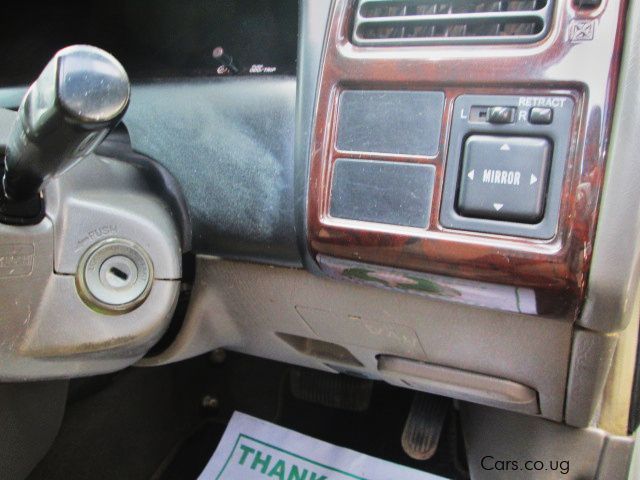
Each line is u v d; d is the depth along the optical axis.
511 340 0.67
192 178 0.74
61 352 0.64
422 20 0.59
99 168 0.68
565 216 0.54
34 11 0.88
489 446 1.04
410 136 0.60
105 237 0.65
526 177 0.55
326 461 1.12
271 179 0.70
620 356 0.83
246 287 0.78
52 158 0.48
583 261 0.54
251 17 0.73
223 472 1.13
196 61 0.76
